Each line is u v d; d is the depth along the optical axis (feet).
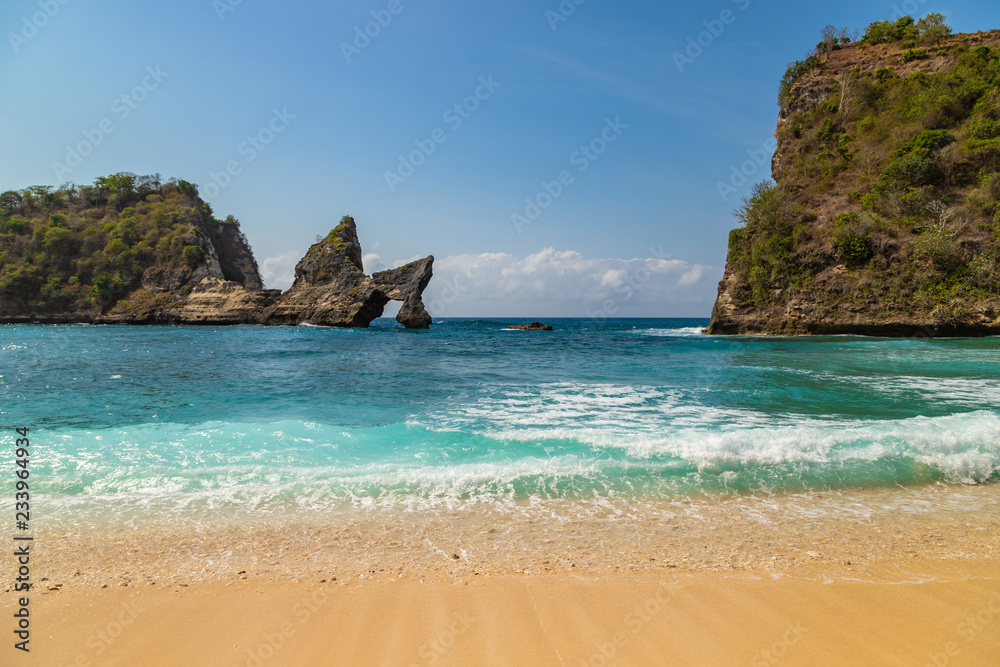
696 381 47.03
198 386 45.06
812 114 157.69
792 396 39.24
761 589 12.51
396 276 210.18
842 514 17.83
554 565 13.85
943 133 120.67
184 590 12.50
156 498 18.80
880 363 57.77
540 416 32.71
